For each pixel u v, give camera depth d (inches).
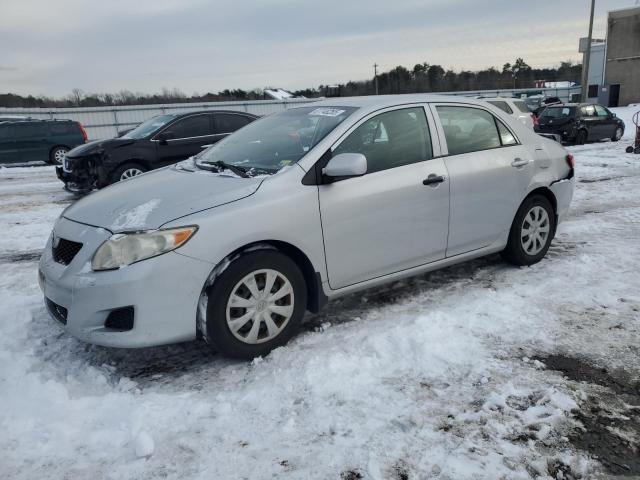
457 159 161.0
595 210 282.0
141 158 373.4
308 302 139.4
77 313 116.4
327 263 136.1
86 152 368.2
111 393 114.0
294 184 131.3
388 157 147.8
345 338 136.0
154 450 94.9
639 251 200.8
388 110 151.1
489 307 150.7
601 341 130.5
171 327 117.5
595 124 690.2
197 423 102.7
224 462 91.6
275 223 125.5
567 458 90.4
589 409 103.7
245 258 122.3
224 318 121.3
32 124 677.9
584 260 190.4
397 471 88.0
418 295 164.2
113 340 115.1
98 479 88.4
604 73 1680.6
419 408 104.7
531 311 147.9
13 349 134.9
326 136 139.6
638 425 98.7
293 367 121.9
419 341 130.1
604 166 451.5
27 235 280.7
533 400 106.7
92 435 98.7
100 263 115.4
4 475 89.4
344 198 136.4
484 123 174.7
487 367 119.2
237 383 117.7
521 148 180.1
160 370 125.6
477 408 104.4
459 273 183.3
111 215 125.8
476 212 165.2
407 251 151.3
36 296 172.2
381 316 149.5
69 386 118.0
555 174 187.9
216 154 163.5
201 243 117.4
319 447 94.5
